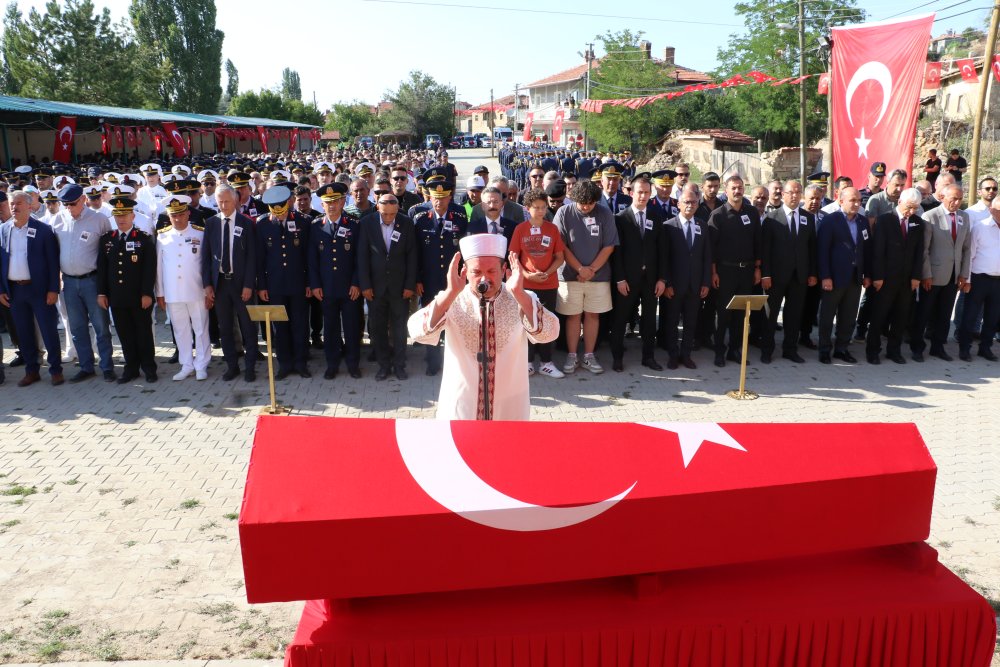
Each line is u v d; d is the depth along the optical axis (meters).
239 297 7.72
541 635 2.48
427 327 3.64
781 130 36.75
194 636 3.71
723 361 8.46
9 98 27.97
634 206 8.02
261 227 7.80
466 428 2.70
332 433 2.63
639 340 9.70
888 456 2.74
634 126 45.16
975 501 5.09
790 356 8.67
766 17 34.94
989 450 5.98
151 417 6.89
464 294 3.71
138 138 34.78
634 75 45.00
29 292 7.64
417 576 2.44
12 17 49.59
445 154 31.72
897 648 2.66
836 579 2.78
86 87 50.28
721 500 2.56
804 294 8.45
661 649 2.55
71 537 4.68
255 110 79.38
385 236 7.66
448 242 7.84
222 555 4.48
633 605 2.62
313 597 2.42
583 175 22.34
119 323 7.76
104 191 10.07
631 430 2.74
